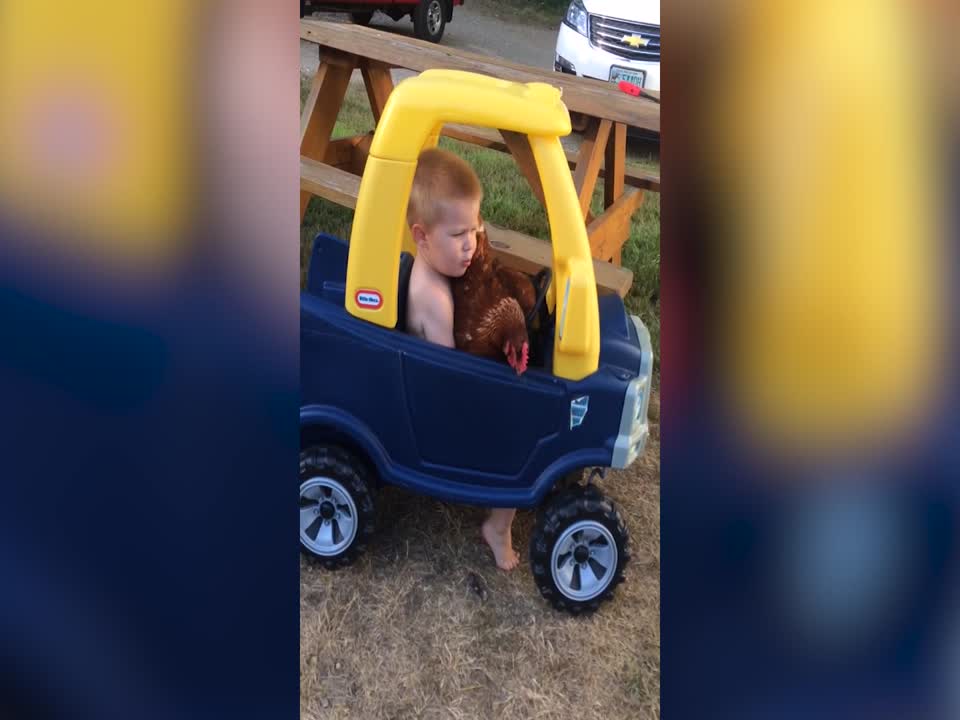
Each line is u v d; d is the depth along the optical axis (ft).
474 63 8.42
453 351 5.27
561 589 5.43
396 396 5.29
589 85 8.16
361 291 5.23
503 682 5.05
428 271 5.34
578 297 5.08
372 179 5.04
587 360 5.24
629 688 5.00
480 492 5.38
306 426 5.39
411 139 4.97
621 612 5.50
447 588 5.63
